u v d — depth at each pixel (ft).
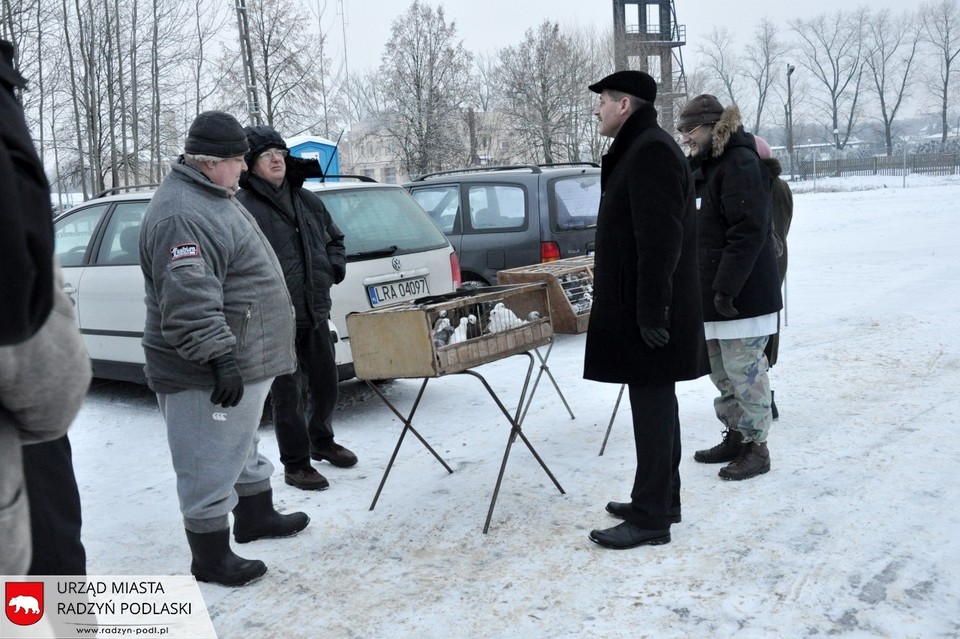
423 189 28.45
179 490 11.15
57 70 60.95
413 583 11.07
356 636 9.80
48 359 4.57
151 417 20.30
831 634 9.28
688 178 11.64
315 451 15.92
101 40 58.80
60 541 6.66
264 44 71.51
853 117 311.47
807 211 90.07
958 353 21.88
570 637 9.52
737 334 13.88
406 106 143.02
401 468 15.75
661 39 156.46
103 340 20.48
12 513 4.50
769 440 16.05
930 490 13.12
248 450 11.34
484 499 13.91
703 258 14.25
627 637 9.45
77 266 21.21
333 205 19.39
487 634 9.70
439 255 21.01
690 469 14.94
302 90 73.61
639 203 11.11
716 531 12.16
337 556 12.03
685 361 11.57
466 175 28.12
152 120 63.72
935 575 10.47
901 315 27.50
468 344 12.85
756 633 9.39
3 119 4.04
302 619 10.26
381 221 20.18
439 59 141.08
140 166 68.23
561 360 24.45
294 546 12.42
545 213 26.27
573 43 158.30
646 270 11.12
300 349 15.58
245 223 11.21
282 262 14.88
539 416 18.76
